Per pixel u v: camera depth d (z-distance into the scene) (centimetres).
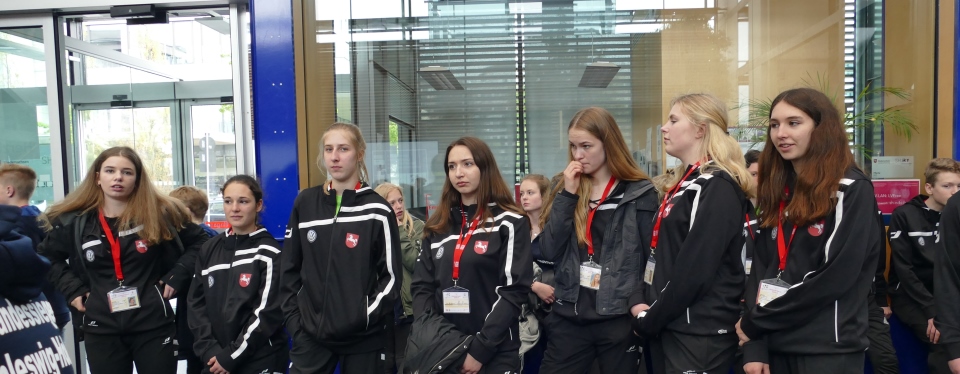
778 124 184
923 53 318
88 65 609
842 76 320
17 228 179
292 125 310
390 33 320
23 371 162
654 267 203
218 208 670
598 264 223
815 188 175
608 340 222
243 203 259
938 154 315
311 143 316
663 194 222
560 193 226
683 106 204
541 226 272
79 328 278
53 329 178
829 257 170
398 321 312
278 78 310
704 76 318
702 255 183
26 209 279
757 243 197
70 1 341
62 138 361
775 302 175
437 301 230
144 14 340
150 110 663
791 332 176
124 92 643
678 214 192
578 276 227
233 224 261
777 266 185
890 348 276
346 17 318
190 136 676
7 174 288
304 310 229
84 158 603
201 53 755
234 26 343
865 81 320
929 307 277
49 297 296
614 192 223
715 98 207
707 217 184
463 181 233
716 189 187
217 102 673
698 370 187
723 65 317
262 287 254
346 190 233
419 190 325
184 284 277
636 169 225
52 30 350
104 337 262
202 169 681
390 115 322
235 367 246
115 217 271
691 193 192
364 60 320
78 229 264
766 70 318
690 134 202
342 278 224
